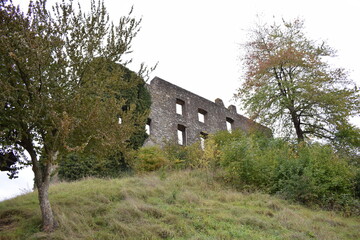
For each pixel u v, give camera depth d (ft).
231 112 86.48
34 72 20.68
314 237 24.63
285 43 58.03
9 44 19.70
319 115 52.44
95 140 23.84
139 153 47.03
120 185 34.06
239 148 40.88
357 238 25.40
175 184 36.73
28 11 22.11
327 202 34.63
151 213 25.46
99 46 25.88
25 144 23.00
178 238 21.43
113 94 27.22
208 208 28.30
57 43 22.47
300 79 53.42
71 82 23.98
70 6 25.17
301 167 37.96
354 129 51.80
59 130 20.36
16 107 20.84
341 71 53.11
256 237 22.77
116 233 21.52
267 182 38.47
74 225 22.22
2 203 28.99
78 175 41.75
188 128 70.23
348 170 38.47
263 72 55.88
